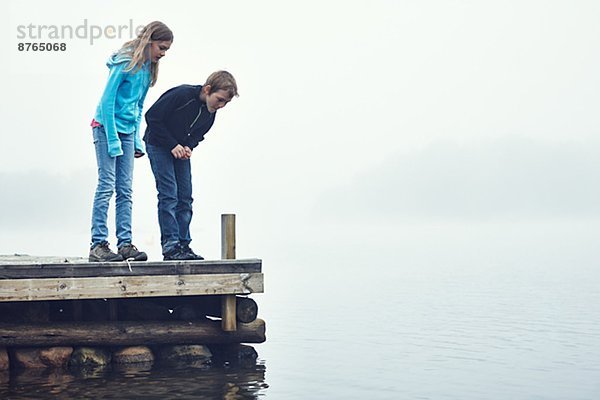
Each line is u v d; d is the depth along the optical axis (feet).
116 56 25.84
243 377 26.58
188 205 27.99
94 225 26.30
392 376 27.71
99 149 26.08
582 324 42.04
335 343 35.42
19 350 26.91
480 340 36.37
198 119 27.22
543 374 28.27
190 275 26.73
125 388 24.50
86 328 27.07
